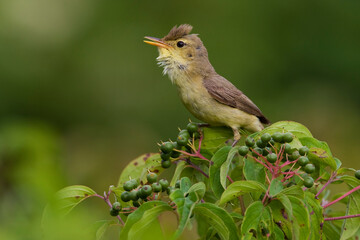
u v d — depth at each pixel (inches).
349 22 620.4
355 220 170.9
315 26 625.6
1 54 582.2
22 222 112.2
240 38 622.5
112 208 164.2
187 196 150.4
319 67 620.7
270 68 620.1
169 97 610.2
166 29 625.3
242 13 629.0
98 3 623.8
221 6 629.9
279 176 175.5
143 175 193.9
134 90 611.8
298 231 155.4
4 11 582.2
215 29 624.4
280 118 601.6
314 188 177.0
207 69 287.7
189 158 193.6
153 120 603.8
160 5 631.2
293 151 170.4
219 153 176.7
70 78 607.8
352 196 172.7
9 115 592.1
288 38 625.3
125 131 601.3
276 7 629.6
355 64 609.0
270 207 162.2
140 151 591.2
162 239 135.3
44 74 599.2
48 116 607.8
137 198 164.6
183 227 140.6
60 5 604.7
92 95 610.9
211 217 149.2
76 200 163.5
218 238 176.9
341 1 624.4
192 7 629.9
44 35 598.9
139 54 616.1
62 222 109.7
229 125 276.5
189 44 289.0
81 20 612.4
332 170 174.4
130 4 625.6
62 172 131.5
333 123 596.7
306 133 175.2
